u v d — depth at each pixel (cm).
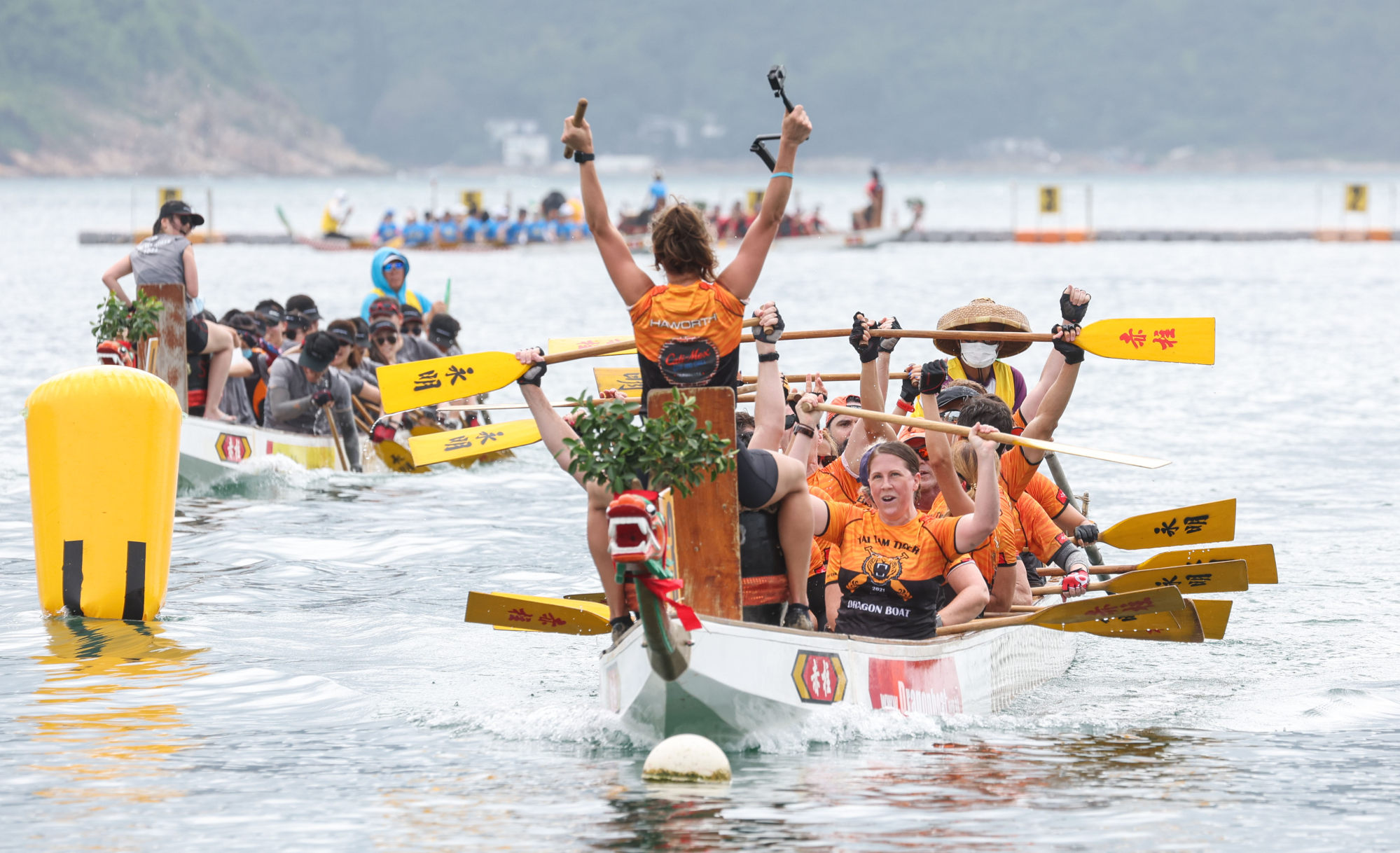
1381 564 3784
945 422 2889
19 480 4912
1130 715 2561
